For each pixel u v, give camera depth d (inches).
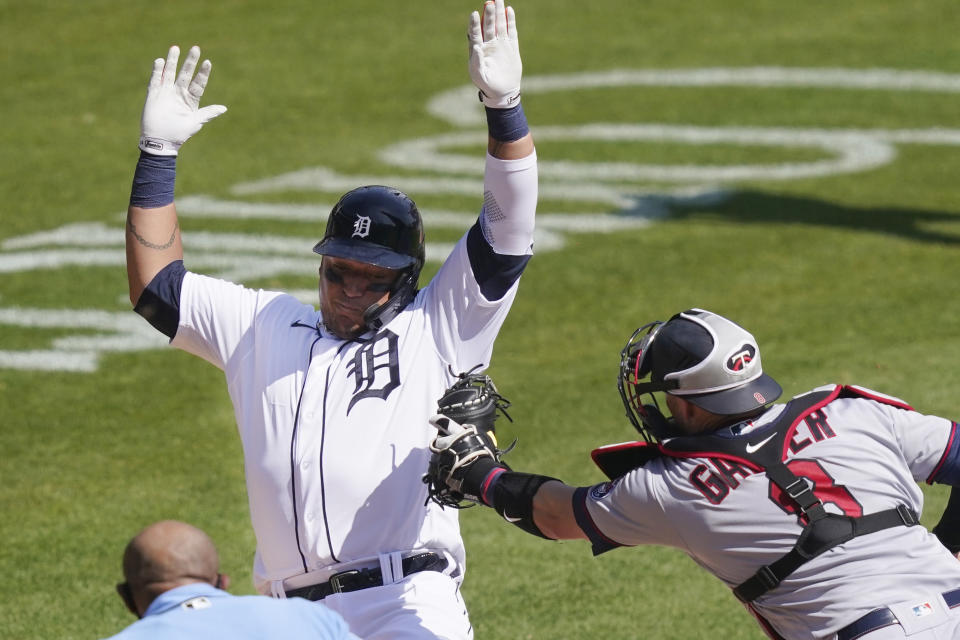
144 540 423.8
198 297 554.3
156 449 1041.5
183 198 1763.0
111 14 2694.4
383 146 1994.3
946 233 1567.4
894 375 1135.0
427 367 540.7
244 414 543.8
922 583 468.1
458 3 2780.5
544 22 2652.6
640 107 2161.7
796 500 470.9
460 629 520.1
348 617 521.0
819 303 1341.0
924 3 2719.0
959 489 520.1
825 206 1681.8
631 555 855.1
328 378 535.2
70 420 1101.7
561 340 1267.2
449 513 546.3
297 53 2464.3
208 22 2652.6
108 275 1491.1
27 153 1963.6
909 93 2192.4
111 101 2213.3
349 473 523.5
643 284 1416.1
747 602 489.7
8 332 1312.7
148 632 405.7
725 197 1727.4
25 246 1592.0
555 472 970.7
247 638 409.4
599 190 1769.2
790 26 2605.8
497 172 528.7
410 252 542.9
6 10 2706.7
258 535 546.3
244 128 2079.2
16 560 852.0
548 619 768.9
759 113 2116.1
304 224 1652.3
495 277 540.7
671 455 489.4
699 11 2711.6
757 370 495.5
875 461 484.7
